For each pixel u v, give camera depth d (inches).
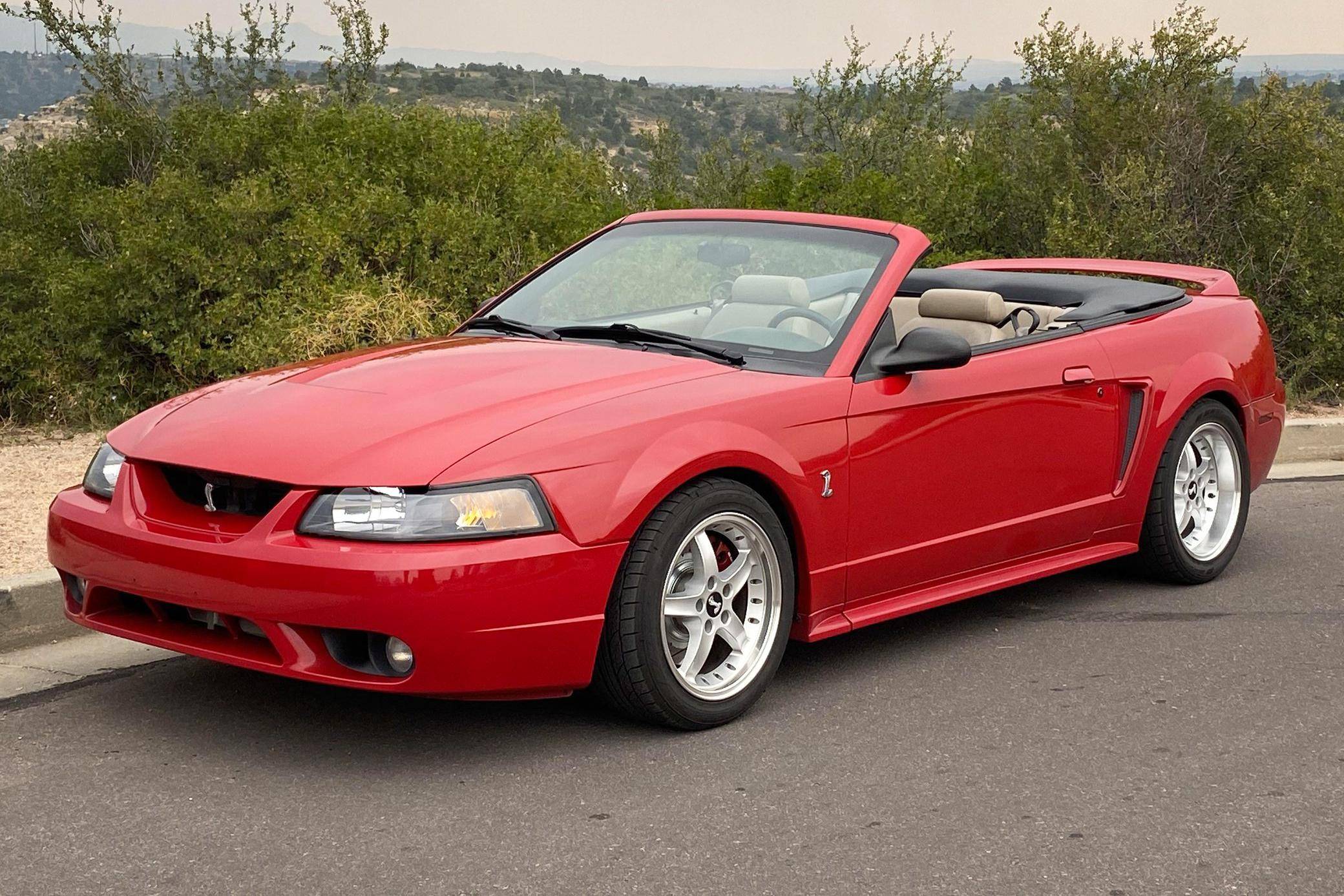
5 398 309.6
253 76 421.1
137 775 135.0
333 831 122.9
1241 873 117.5
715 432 145.9
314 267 314.2
